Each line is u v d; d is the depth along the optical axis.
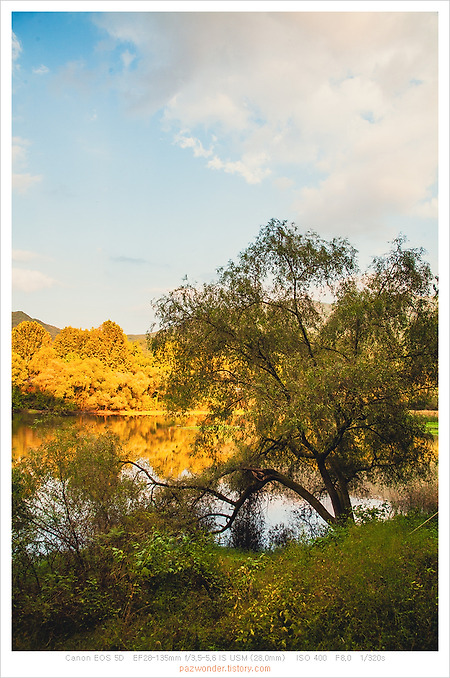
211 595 6.13
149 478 9.93
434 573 5.41
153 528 6.86
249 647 4.81
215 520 11.38
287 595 5.23
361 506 9.45
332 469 11.59
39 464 6.43
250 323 10.45
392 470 10.99
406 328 10.51
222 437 11.28
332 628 4.87
